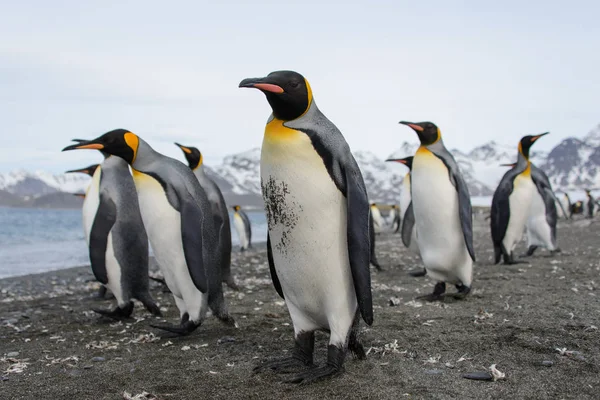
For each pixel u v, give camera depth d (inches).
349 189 136.9
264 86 134.4
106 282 246.4
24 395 143.5
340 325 145.3
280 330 209.5
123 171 257.1
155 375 155.6
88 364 171.6
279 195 140.8
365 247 136.9
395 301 252.2
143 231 251.4
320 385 139.0
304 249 141.7
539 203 455.2
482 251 556.1
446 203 251.4
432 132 259.3
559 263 398.0
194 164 332.2
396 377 143.7
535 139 391.2
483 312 221.1
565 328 190.1
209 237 199.9
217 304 205.8
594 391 131.3
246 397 133.6
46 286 456.8
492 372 142.7
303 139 137.8
